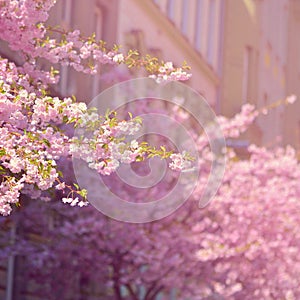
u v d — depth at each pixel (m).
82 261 21.58
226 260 22.83
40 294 22.00
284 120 49.34
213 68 39.94
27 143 8.59
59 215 21.52
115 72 23.41
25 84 9.85
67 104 8.64
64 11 23.80
